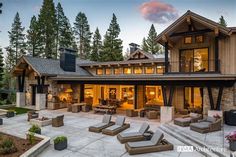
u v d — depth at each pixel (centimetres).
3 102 2275
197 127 1043
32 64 1891
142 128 976
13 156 699
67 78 1803
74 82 1877
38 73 1805
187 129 1109
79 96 2194
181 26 1585
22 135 995
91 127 1112
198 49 1594
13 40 4784
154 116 1477
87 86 2338
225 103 1355
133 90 2170
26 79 2167
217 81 1239
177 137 995
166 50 1611
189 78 1231
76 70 2395
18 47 4816
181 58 1669
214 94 1405
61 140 816
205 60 1497
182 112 1569
